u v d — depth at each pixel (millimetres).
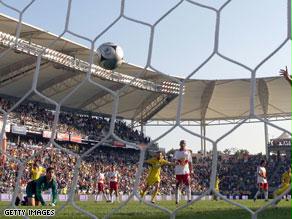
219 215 7332
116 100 3898
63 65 31406
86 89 37281
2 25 29000
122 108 44375
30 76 33625
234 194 37594
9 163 22609
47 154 29984
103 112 44312
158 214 7746
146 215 7547
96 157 36500
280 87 41938
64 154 31953
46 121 34875
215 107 48250
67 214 7906
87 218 7035
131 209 9836
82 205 13828
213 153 3168
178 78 3652
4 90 35031
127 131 43250
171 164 13461
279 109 47062
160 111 48031
